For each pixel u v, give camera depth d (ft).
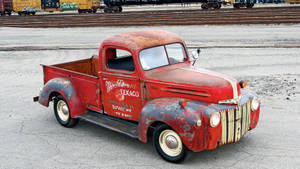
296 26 67.10
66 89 21.48
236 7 131.95
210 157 17.38
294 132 20.15
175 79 17.06
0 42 65.98
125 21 90.17
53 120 24.21
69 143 19.88
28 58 49.16
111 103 19.88
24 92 31.83
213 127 15.44
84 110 21.74
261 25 70.69
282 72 34.88
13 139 20.75
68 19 107.14
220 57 44.32
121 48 18.49
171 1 150.71
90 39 64.85
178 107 15.84
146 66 18.10
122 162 17.19
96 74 25.95
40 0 161.58
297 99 26.17
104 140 20.22
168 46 19.24
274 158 16.96
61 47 57.31
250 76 34.09
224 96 15.99
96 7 157.79
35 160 17.76
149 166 16.63
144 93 18.07
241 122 16.76
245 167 16.14
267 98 26.84
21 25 94.58
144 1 153.58
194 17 90.63
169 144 16.60
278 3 146.10
